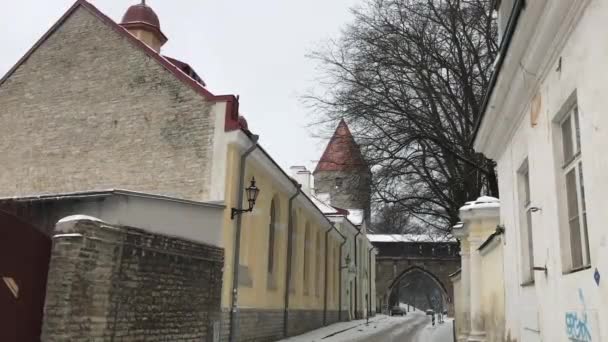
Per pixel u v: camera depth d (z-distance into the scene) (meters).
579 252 4.96
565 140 5.25
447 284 67.62
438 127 20.98
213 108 16.81
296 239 24.91
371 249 56.66
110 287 10.23
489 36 20.55
